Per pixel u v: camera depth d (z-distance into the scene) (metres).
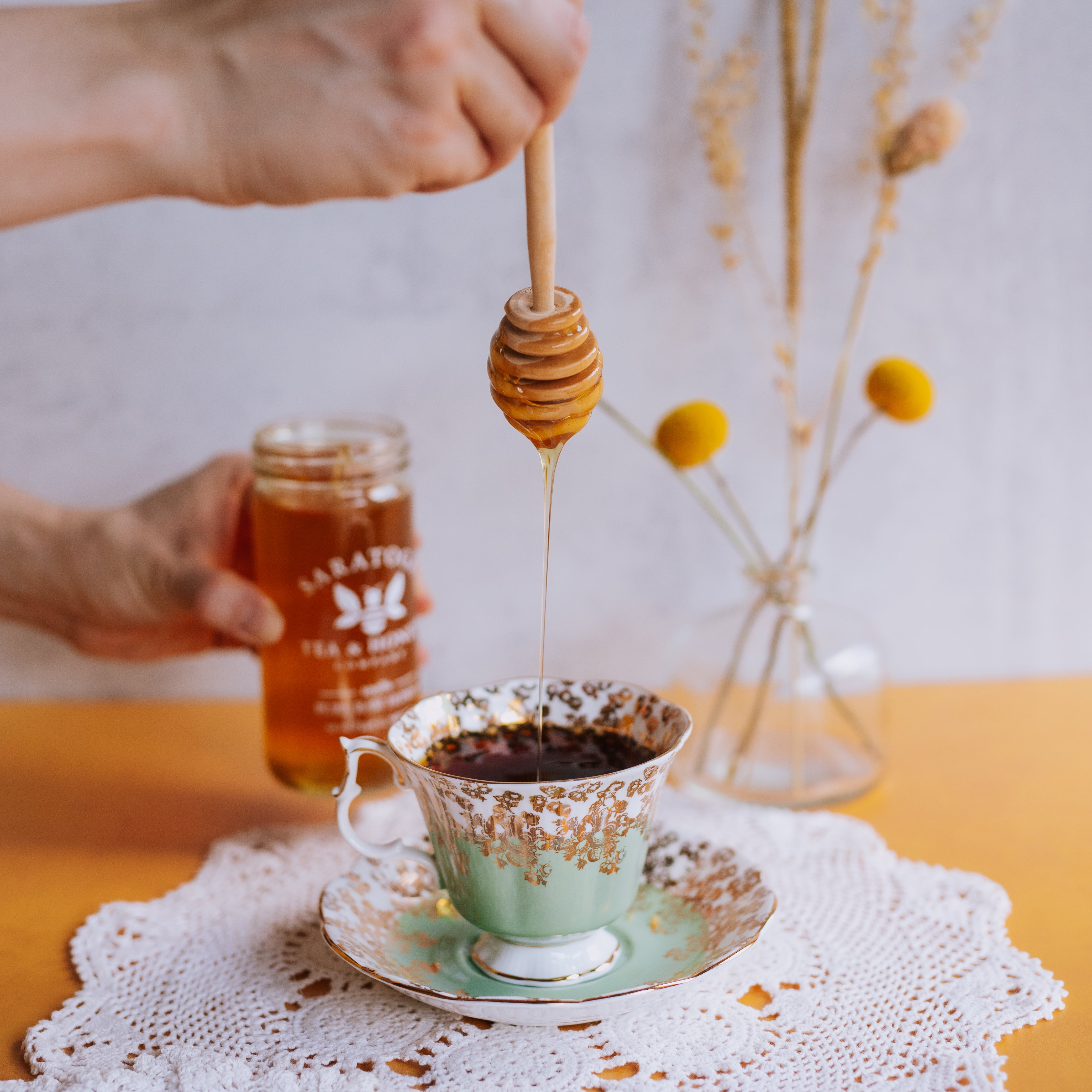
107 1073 0.50
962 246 0.77
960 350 0.78
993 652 0.82
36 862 0.64
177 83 0.49
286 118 0.49
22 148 0.49
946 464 0.80
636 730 0.56
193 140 0.50
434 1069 0.50
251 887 0.61
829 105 0.75
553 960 0.53
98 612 0.74
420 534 0.80
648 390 0.78
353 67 0.48
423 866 0.59
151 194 0.52
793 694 0.69
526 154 0.48
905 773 0.71
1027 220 0.76
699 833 0.64
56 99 0.49
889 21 0.73
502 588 0.81
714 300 0.77
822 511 0.80
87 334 0.78
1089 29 0.74
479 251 0.77
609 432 0.79
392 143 0.49
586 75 0.74
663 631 0.82
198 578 0.68
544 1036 0.51
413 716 0.56
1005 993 0.53
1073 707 0.78
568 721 0.58
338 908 0.55
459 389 0.79
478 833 0.51
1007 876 0.61
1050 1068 0.50
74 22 0.50
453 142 0.49
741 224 0.76
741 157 0.73
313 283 0.77
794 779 0.69
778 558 0.81
